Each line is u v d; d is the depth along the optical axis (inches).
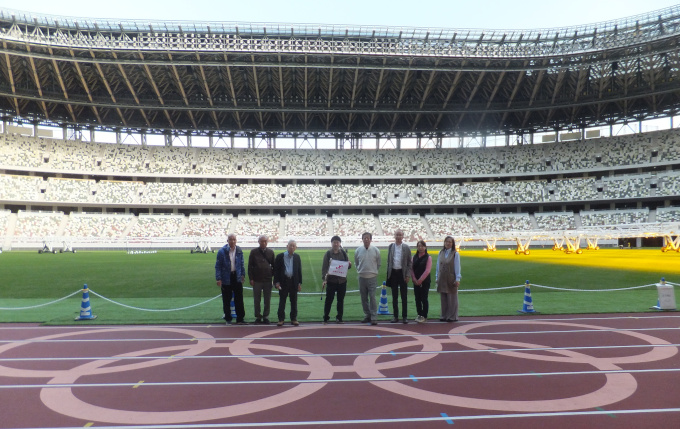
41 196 2367.1
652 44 1867.6
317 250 2139.5
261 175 2709.2
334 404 233.3
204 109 2333.9
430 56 1961.1
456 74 2128.4
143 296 658.2
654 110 2352.4
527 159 2711.6
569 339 380.2
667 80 2114.9
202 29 2000.5
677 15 1831.9
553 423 209.0
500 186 2679.6
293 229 2517.2
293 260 448.5
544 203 2546.8
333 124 2684.5
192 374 285.7
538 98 2352.4
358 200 2674.7
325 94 2358.5
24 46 1876.2
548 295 653.9
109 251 2004.2
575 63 2018.9
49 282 796.6
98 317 488.4
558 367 298.8
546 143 2728.8
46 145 2509.8
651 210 2330.2
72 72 2117.4
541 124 2637.8
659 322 453.7
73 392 252.8
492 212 2716.5
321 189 2733.8
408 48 2014.0
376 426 206.2
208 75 2158.0
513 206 2672.2
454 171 2741.1
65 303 593.3
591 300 602.9
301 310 540.7
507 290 709.9
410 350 344.5
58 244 2121.1
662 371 289.1
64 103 2268.7
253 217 2610.7
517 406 230.4
